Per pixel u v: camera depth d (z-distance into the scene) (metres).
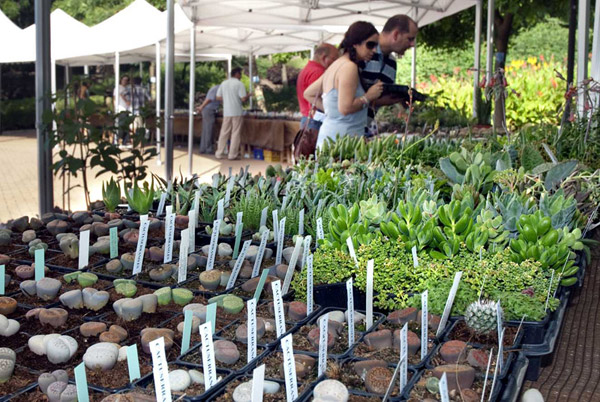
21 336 2.00
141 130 5.49
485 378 1.60
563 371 1.97
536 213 2.46
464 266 2.29
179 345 1.95
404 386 1.64
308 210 3.39
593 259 3.32
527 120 10.17
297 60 30.05
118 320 2.13
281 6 10.33
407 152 4.46
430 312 2.10
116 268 2.67
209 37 14.20
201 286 2.52
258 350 1.87
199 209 3.59
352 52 5.50
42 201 5.24
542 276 2.27
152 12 13.27
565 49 25.02
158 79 14.22
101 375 1.72
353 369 1.77
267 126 13.45
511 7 12.06
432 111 6.68
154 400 1.52
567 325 2.36
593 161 4.49
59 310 2.12
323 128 5.46
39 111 5.11
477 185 3.28
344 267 2.39
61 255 2.89
